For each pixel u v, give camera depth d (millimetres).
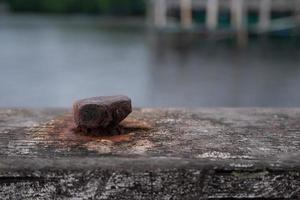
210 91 17156
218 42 38062
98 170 1506
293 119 2238
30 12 95562
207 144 1787
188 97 16078
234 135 1928
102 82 19547
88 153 1660
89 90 17797
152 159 1568
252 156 1628
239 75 21016
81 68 23938
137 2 88188
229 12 38062
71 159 1565
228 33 37938
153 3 43938
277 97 16125
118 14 89750
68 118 2170
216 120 2195
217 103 15242
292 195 1532
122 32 54156
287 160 1562
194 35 38125
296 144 1801
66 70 23141
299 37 38188
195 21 38188
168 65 25469
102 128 1876
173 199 1532
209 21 37812
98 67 24438
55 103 15508
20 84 18891
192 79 19953
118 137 1862
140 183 1519
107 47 36281
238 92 16969
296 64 24953
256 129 2035
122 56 30078
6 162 1526
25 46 35938
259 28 38000
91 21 78250
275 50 33688
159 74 21688
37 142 1797
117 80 20031
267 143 1813
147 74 21750
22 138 1854
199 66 24812
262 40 38250
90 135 1880
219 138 1877
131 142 1799
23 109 2441
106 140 1813
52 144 1771
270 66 24203
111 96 1896
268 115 2320
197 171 1517
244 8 37938
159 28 38812
